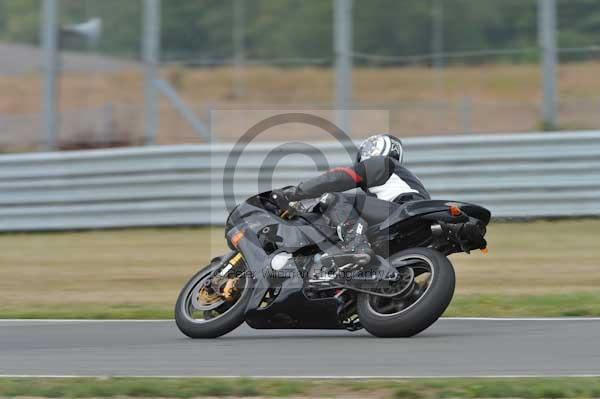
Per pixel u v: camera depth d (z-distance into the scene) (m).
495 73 57.09
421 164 46.31
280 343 22.81
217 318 23.48
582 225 45.66
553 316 26.91
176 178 47.12
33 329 25.72
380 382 17.69
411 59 52.03
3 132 55.12
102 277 37.22
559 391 16.69
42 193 48.06
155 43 49.72
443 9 52.28
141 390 17.34
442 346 21.56
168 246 43.62
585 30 49.88
